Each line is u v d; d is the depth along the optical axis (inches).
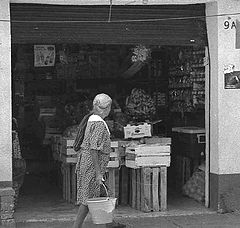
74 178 353.4
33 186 420.5
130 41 334.6
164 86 449.1
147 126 351.6
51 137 449.4
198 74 385.4
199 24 343.3
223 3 329.7
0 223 294.4
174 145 411.5
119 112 390.0
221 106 331.0
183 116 423.5
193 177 374.6
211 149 339.6
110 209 255.6
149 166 333.4
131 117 422.0
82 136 270.7
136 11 332.2
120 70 462.0
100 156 265.9
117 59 466.0
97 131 260.8
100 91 472.4
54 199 370.9
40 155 511.8
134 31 333.7
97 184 263.1
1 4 296.2
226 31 330.6
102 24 327.9
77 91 481.1
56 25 321.7
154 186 334.6
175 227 301.7
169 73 438.9
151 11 335.0
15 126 350.0
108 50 463.5
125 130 348.5
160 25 337.7
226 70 331.3
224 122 331.9
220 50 330.0
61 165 380.2
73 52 454.6
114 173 341.4
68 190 359.6
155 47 413.4
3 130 298.0
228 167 332.8
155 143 345.4
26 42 319.6
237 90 332.8
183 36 342.6
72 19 323.3
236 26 331.6
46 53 425.7
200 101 386.9
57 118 485.1
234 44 331.9
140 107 425.4
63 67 466.3
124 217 323.3
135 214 329.1
